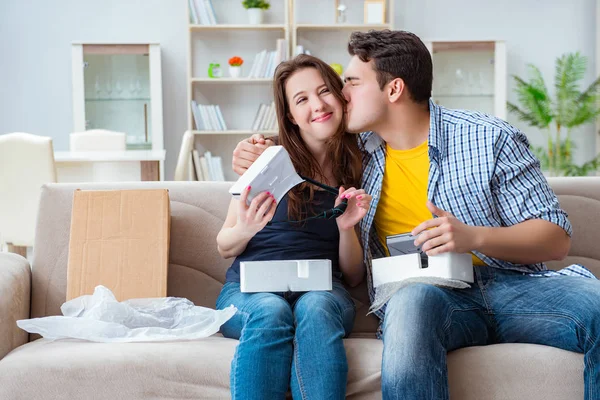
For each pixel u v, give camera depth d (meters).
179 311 1.75
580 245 1.96
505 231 1.65
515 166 1.72
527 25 6.64
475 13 6.63
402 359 1.41
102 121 6.26
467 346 1.65
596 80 6.40
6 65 6.45
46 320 1.66
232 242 1.74
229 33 6.55
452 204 1.76
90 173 4.36
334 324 1.52
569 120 6.34
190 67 6.23
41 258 1.94
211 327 1.65
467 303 1.67
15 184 4.00
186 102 6.59
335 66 6.23
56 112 6.50
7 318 1.69
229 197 2.03
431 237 1.61
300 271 1.69
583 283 1.59
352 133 1.89
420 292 1.52
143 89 6.27
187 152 5.18
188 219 2.00
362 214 1.72
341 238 1.79
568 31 6.64
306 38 6.52
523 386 1.48
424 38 6.61
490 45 6.29
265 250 1.81
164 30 6.55
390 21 6.21
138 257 1.90
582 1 6.61
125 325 1.71
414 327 1.44
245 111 6.59
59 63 6.48
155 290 1.87
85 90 6.23
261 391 1.42
